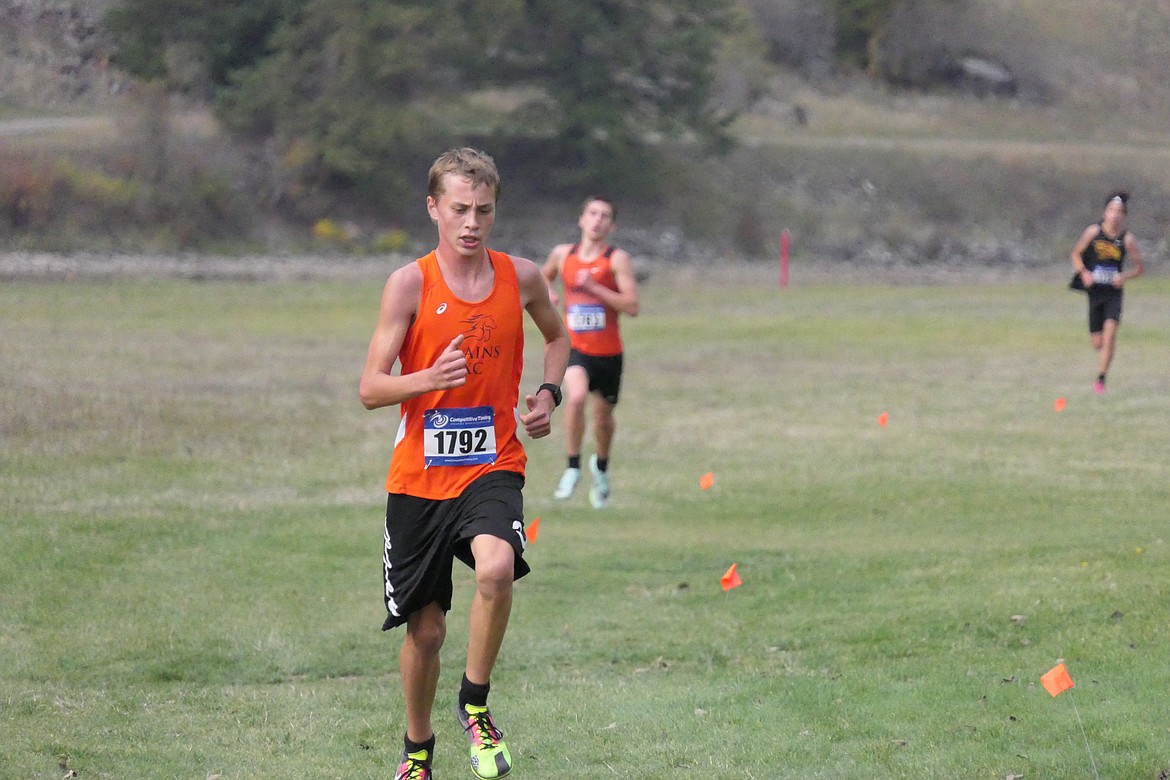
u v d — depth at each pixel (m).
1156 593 24.23
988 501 37.47
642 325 97.31
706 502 39.09
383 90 186.88
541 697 20.73
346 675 22.36
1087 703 19.11
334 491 39.09
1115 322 59.03
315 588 27.73
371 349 15.76
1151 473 41.28
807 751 17.75
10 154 157.38
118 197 158.88
